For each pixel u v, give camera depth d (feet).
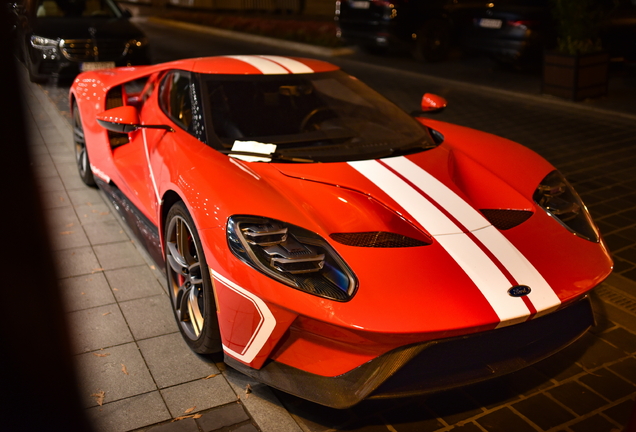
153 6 92.63
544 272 7.21
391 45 34.35
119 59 27.53
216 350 8.06
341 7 36.06
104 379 7.96
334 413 7.36
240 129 9.37
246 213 7.30
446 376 6.82
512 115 23.38
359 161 8.83
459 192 8.37
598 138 19.93
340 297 6.52
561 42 25.53
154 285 10.57
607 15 27.22
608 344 8.76
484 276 6.92
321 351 6.85
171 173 8.72
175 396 7.64
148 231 10.56
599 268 7.61
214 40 50.49
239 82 10.21
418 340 6.41
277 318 6.75
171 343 8.83
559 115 23.22
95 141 13.33
